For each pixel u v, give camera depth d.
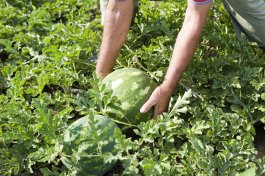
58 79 3.01
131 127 2.76
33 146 2.72
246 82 2.91
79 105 2.75
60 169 2.71
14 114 2.87
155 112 2.75
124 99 2.72
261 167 2.61
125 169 2.57
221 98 2.89
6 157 2.73
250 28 3.05
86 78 3.04
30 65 3.07
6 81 3.10
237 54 2.99
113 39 2.81
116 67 3.09
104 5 3.29
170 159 2.71
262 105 2.82
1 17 3.47
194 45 2.69
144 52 3.06
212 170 2.54
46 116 2.66
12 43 3.43
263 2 2.92
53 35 3.29
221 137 2.76
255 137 2.89
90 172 2.59
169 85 2.73
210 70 2.98
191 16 2.67
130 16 2.78
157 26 3.21
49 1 3.71
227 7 3.07
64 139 2.60
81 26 3.39
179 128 2.76
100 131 2.54
